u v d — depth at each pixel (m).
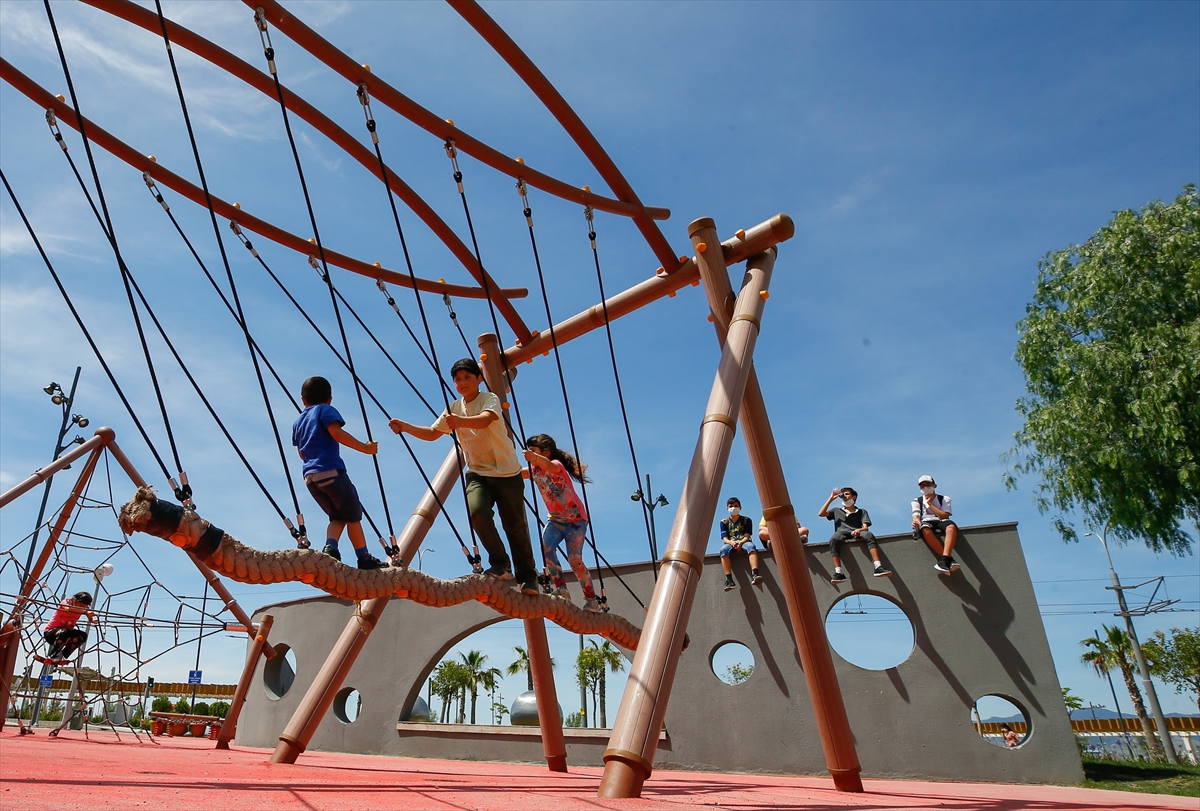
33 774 3.30
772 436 7.35
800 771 10.06
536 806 3.08
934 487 10.66
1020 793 7.41
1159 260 15.41
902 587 10.45
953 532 10.26
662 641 4.62
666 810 3.31
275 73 4.96
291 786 3.47
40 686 13.51
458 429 5.56
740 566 11.30
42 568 11.08
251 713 14.41
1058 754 9.24
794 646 10.63
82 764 4.39
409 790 3.63
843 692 10.29
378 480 4.85
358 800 2.89
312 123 6.35
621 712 4.32
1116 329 15.68
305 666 13.85
